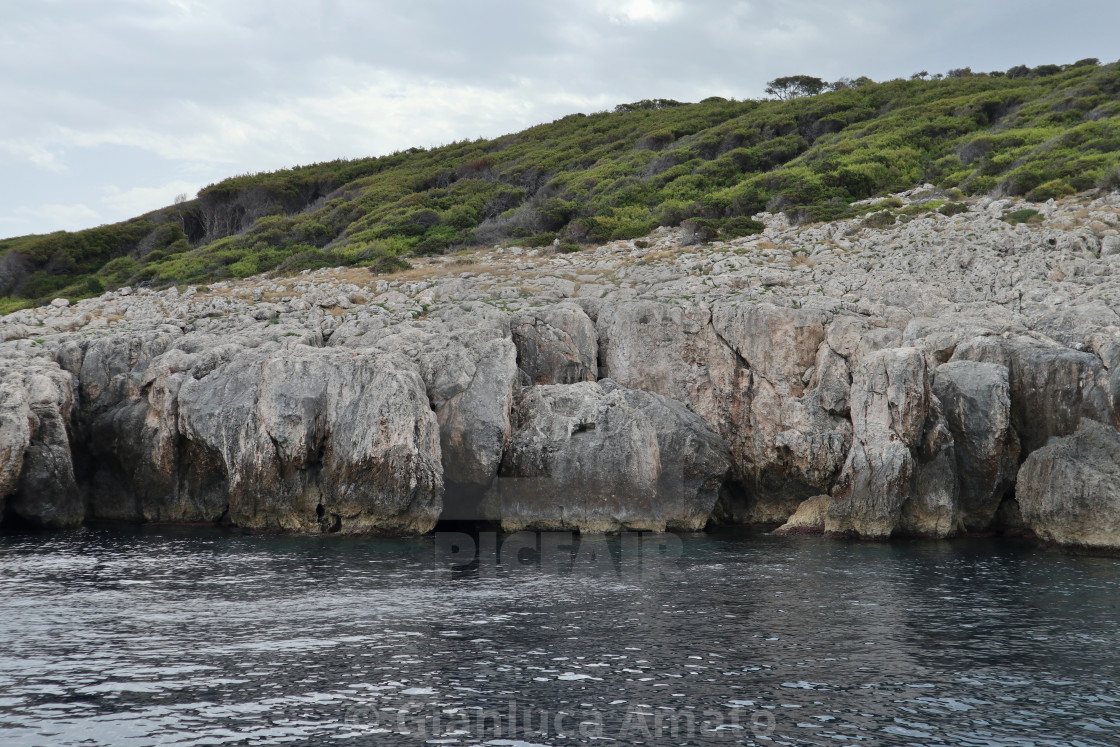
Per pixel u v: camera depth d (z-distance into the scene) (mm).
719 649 18609
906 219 56125
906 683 16516
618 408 37188
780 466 37812
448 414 36531
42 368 38031
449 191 82750
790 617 21328
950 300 43031
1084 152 61438
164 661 17656
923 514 34062
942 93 88000
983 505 34531
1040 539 32688
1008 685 16438
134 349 40500
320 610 21922
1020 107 78250
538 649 18594
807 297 42688
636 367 41594
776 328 39406
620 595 23812
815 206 62344
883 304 42219
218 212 89812
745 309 40219
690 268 51125
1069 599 23203
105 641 19031
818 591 24266
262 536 34000
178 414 37250
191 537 33781
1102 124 64938
